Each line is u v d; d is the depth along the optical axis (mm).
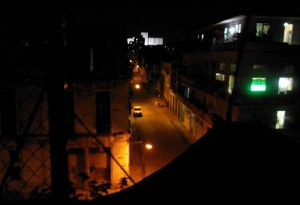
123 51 16719
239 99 21875
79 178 16219
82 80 15930
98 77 16219
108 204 1974
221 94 23609
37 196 2150
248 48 22016
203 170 2000
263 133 2275
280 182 1744
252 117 22078
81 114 16469
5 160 13109
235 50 22812
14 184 8750
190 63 36188
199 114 27359
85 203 2014
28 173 13305
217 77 26984
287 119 22719
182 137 30094
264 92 22719
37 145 13227
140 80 75625
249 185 1769
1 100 13375
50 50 1795
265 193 1695
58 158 1860
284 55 22500
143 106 44656
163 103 47188
